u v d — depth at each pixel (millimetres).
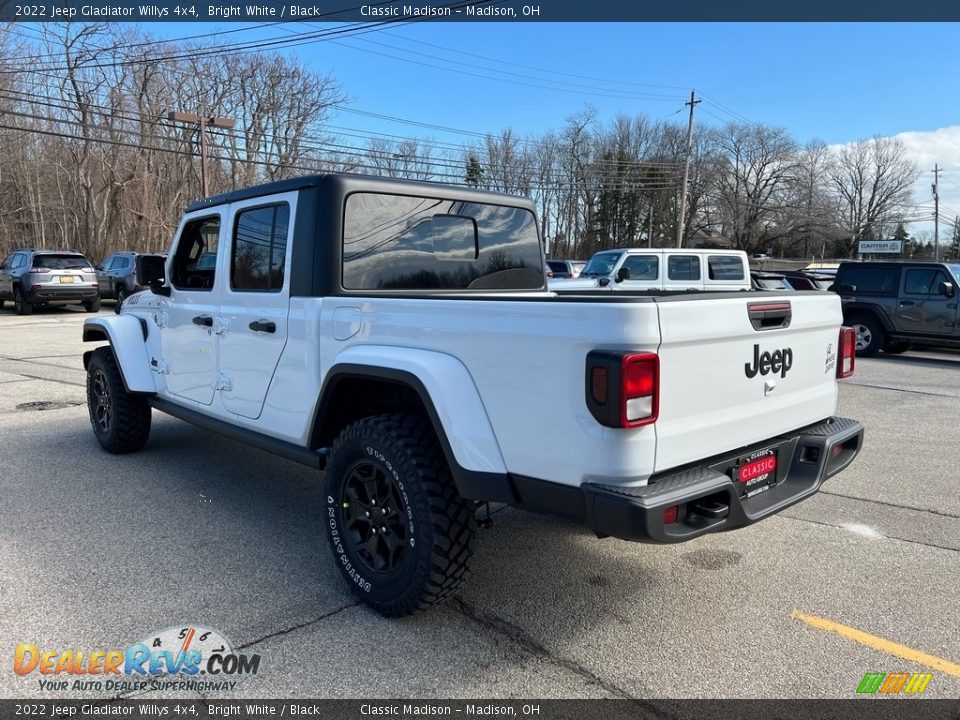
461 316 2797
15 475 5055
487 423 2729
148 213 39438
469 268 4188
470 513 2924
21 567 3535
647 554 3818
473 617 3111
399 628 3004
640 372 2348
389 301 3086
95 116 37188
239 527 4121
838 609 3230
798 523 4352
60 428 6500
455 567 2895
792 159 75438
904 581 3529
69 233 43031
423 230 3885
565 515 2547
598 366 2350
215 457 5582
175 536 3971
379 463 3010
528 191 55531
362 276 3586
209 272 4398
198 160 42000
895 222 86250
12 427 6516
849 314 13359
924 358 13117
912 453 6105
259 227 3854
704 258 12906
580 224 74812
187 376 4641
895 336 12766
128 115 37500
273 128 45812
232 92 44219
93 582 3381
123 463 5383
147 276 4785
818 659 2811
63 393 8148
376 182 3639
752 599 3316
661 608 3221
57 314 19547
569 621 3088
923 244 98688
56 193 43000
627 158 65438
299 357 3562
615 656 2816
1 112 30141
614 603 3260
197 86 42000
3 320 17484
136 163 38781
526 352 2580
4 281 19766
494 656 2803
